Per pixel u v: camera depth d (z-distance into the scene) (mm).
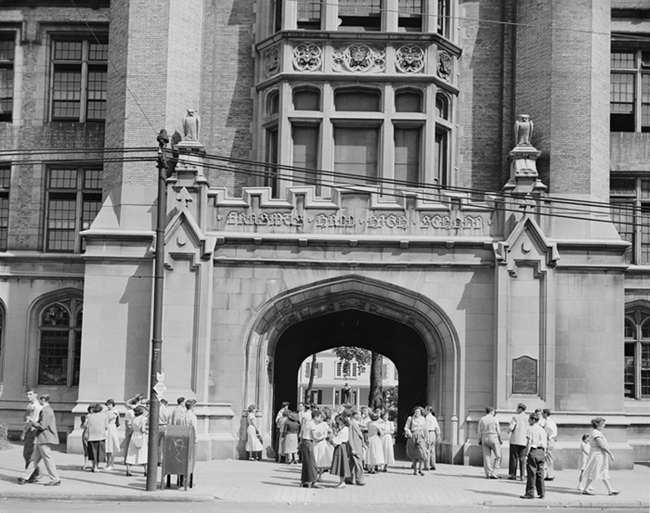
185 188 23891
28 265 29422
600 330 23750
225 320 23781
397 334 33094
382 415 22891
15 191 29922
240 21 27281
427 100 25688
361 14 26578
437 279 23844
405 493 17906
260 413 24188
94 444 20062
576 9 25453
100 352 23953
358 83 25812
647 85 30031
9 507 15359
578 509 16719
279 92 25875
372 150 26031
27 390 28938
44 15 30500
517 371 23250
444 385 24109
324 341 33656
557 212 24453
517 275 23531
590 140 24906
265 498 16906
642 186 29656
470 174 26797
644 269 28781
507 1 27109
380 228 23875
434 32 25891
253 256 23828
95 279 24172
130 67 25250
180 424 19484
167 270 23719
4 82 30750
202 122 26859
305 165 26016
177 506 15883
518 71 26344
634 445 26750
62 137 30188
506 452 22891
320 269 23828
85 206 29953
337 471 18562
